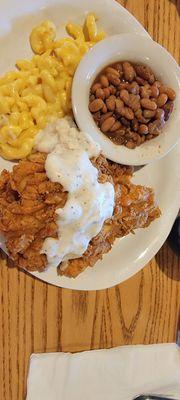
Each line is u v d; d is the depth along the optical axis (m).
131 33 0.30
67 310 0.31
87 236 0.28
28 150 0.29
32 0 0.29
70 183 0.27
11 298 0.30
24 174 0.27
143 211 0.31
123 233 0.32
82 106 0.29
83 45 0.30
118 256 0.32
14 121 0.29
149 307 0.33
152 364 0.33
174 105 0.30
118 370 0.32
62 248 0.28
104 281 0.31
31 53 0.30
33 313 0.31
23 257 0.29
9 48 0.30
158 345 0.33
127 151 0.30
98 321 0.32
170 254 0.33
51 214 0.27
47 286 0.31
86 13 0.30
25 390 0.31
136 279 0.33
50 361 0.31
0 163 0.29
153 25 0.32
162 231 0.32
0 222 0.27
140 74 0.30
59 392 0.31
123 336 0.32
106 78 0.29
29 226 0.27
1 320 0.30
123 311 0.32
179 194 0.33
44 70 0.29
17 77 0.29
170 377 0.33
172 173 0.33
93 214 0.27
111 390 0.32
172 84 0.30
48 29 0.30
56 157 0.27
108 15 0.31
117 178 0.31
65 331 0.31
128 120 0.29
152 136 0.30
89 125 0.29
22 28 0.30
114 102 0.29
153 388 0.33
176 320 0.33
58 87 0.30
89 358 0.32
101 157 0.29
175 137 0.31
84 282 0.31
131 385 0.32
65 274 0.30
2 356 0.30
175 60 0.32
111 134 0.30
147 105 0.29
